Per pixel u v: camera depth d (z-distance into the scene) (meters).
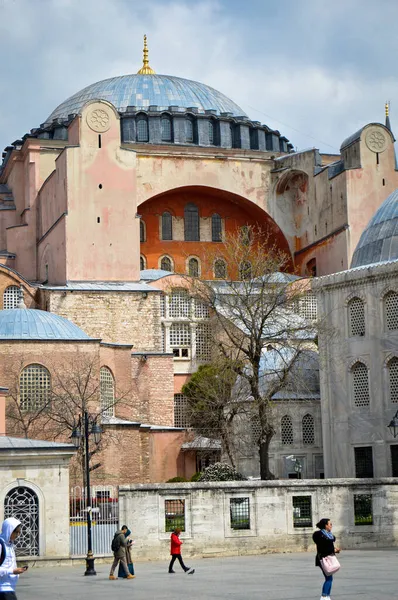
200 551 45.81
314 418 74.81
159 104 98.06
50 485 45.00
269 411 61.91
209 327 79.81
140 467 68.12
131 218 82.62
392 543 49.50
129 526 45.12
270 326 68.69
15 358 66.19
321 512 48.25
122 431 67.56
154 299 79.44
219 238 94.50
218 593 29.92
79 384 66.50
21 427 65.06
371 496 49.44
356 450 64.81
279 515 47.41
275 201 93.94
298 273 92.75
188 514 45.97
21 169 94.31
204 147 92.69
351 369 65.31
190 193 93.94
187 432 74.31
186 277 79.19
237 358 64.81
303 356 72.88
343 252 85.62
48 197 87.69
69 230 81.19
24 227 91.06
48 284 85.69
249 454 72.25
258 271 70.44
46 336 67.81
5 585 20.52
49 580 37.75
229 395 69.94
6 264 90.50
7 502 44.38
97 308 78.12
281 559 43.50
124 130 94.62
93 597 30.25
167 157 90.88
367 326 64.50
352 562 40.97
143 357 75.38
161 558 45.19
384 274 63.59
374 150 87.06
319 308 67.56
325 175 89.06
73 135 84.19
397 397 62.84
